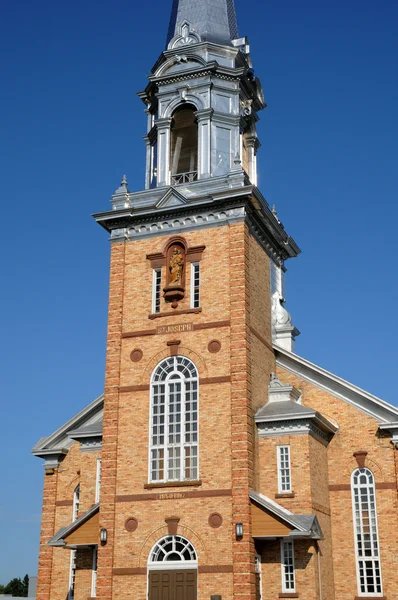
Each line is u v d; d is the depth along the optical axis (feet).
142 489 107.76
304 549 102.27
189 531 102.94
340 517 113.29
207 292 114.21
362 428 116.98
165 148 126.31
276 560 102.73
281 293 134.21
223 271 114.32
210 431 106.83
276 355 124.67
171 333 114.42
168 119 127.75
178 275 116.88
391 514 111.04
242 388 106.83
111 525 107.55
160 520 105.19
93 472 121.70
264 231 125.49
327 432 116.88
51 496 131.75
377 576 108.99
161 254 119.34
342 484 114.83
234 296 111.96
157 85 130.62
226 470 104.06
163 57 130.93
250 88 133.28
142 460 109.50
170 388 111.96
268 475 107.34
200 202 117.60
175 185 122.42
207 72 127.54
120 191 125.49
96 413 134.31
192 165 131.54
